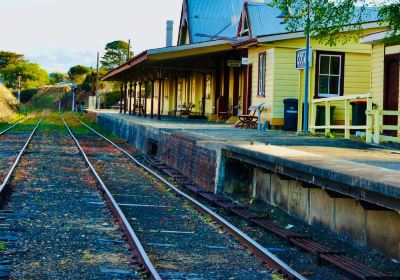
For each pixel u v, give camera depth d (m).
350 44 20.91
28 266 6.25
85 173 14.81
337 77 20.94
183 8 36.56
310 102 18.95
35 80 127.00
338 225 8.13
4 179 12.55
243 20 25.58
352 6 12.75
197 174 13.82
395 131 15.44
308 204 9.15
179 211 10.18
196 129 19.36
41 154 19.30
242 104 25.09
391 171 7.09
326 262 6.83
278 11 25.25
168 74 36.31
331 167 7.51
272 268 6.50
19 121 43.19
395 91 15.55
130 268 6.31
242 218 9.64
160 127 20.31
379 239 7.06
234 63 24.17
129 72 36.12
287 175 8.81
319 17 12.91
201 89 32.72
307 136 15.41
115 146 23.56
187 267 6.52
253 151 10.09
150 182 13.85
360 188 6.55
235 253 7.27
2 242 7.20
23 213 9.14
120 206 10.43
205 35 34.00
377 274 6.02
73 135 29.42
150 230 8.48
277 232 8.23
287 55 20.88
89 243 7.41
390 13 12.41
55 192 11.55
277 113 20.84
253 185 11.77
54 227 8.30
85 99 96.06
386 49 15.90
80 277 5.92
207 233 8.42
